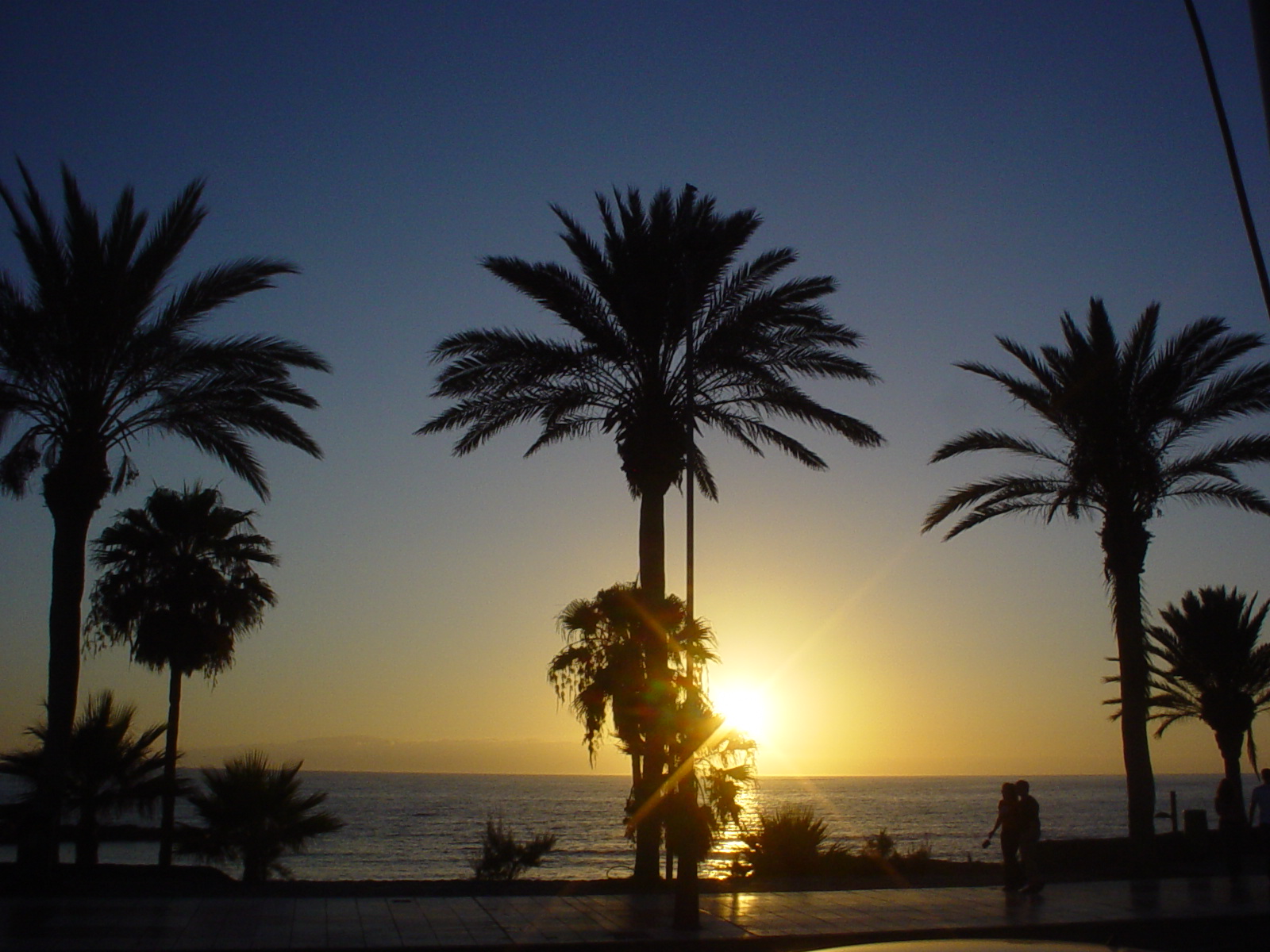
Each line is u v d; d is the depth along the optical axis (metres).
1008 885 19.09
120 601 27.05
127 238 19.95
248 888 19.81
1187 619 34.47
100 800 23.56
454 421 22.94
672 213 22.06
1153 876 22.33
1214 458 23.39
